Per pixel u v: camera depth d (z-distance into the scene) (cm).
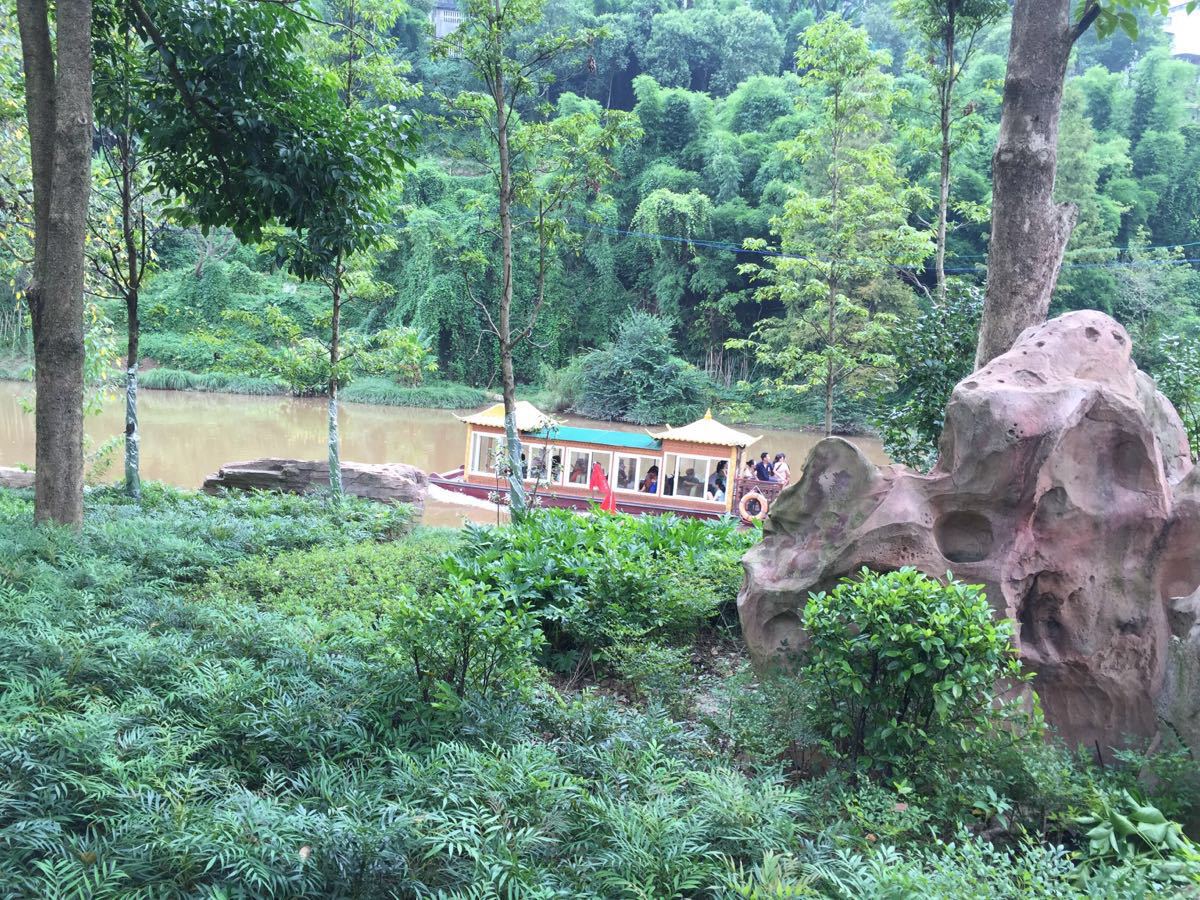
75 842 295
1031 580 492
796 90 5928
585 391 4834
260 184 877
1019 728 460
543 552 762
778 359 1841
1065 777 401
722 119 5812
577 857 331
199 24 838
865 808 387
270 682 445
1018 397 489
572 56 1287
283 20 915
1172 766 399
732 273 5116
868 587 433
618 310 5559
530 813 343
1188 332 3431
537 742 441
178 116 906
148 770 333
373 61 1384
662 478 1800
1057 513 493
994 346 775
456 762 372
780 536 610
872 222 1944
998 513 497
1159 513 491
